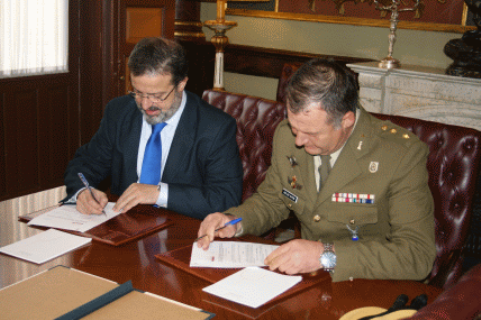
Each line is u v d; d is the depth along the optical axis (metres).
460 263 1.75
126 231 1.64
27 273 1.35
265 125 2.42
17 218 1.75
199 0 5.77
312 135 1.48
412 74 3.80
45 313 1.11
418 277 1.45
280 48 5.36
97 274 1.36
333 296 1.30
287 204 1.80
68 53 4.41
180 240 1.62
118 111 2.20
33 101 4.23
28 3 4.03
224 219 1.67
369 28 4.75
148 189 1.89
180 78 1.96
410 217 1.55
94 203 1.81
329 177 1.67
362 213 1.64
